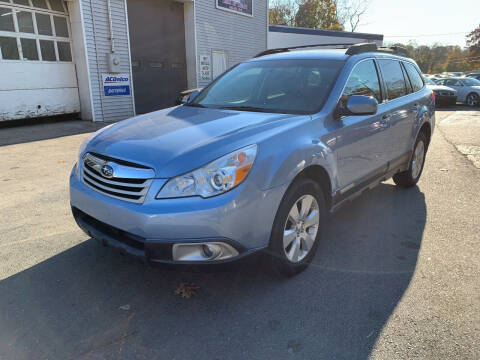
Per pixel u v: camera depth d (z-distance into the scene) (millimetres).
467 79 21328
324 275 3086
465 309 2654
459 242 3686
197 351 2264
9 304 2678
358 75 3730
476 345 2314
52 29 10305
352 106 3123
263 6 17812
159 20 13078
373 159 3900
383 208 4605
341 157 3293
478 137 9719
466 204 4738
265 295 2812
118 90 11695
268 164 2553
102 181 2656
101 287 2898
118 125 3268
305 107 3289
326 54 3895
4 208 4422
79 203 2844
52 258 3299
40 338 2354
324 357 2223
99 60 11031
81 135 9008
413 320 2543
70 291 2842
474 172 6234
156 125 3055
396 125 4277
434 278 3047
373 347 2301
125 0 11406
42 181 5426
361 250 3521
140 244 2494
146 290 2869
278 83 3645
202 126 2895
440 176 6016
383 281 3002
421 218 4289
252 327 2477
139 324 2496
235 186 2400
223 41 15695
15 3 9422
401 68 4758
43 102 10406
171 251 2369
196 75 14539
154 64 13219
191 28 14070
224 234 2365
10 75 9578
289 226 2871
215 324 2500
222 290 2873
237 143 2533
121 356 2219
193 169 2373
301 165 2758
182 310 2641
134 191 2475
